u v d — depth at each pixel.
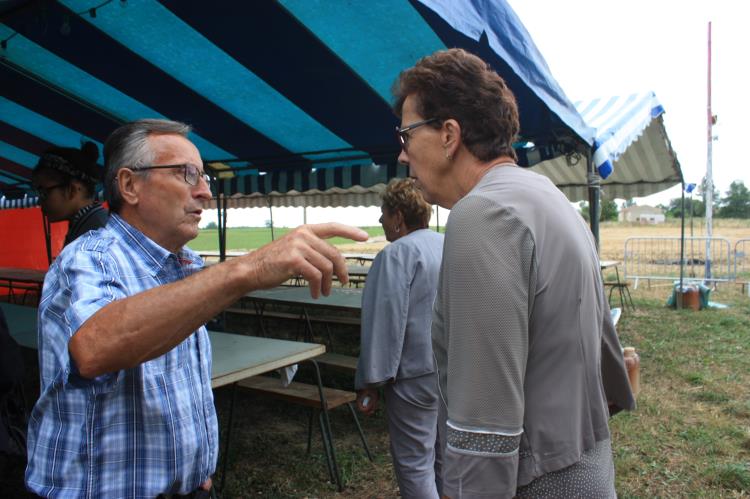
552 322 1.13
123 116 5.44
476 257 1.11
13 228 10.03
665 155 8.45
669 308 9.58
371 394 2.57
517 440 1.10
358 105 4.55
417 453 2.44
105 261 1.21
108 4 3.40
